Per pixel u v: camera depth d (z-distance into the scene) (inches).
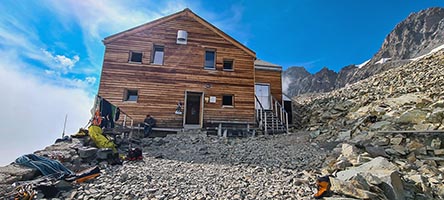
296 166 326.3
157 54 656.4
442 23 3693.4
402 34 4264.3
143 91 605.3
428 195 214.1
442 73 618.2
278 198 208.2
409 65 903.7
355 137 427.2
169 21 672.4
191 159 365.7
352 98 728.3
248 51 697.6
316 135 514.9
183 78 638.5
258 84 788.6
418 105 461.1
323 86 4350.4
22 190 186.4
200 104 657.0
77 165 278.1
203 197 206.5
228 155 396.8
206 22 689.0
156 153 400.2
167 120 601.0
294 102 1029.8
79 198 194.4
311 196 212.1
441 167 277.4
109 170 274.8
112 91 590.2
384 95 621.9
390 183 200.7
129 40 633.6
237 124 639.1
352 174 228.7
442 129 342.6
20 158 243.8
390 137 372.5
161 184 236.8
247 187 236.5
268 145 477.1
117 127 467.2
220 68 671.1
